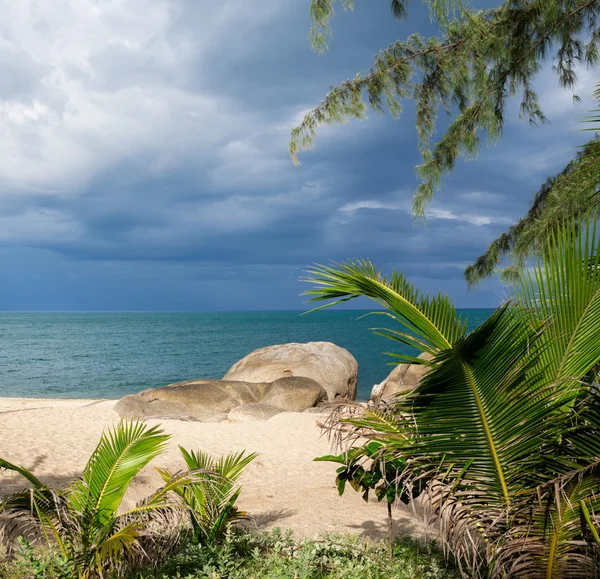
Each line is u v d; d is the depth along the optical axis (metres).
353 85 8.83
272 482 8.98
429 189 9.19
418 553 5.11
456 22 8.35
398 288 3.49
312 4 7.41
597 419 3.04
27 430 11.14
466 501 3.21
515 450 3.16
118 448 4.28
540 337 3.41
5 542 4.48
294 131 9.04
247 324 136.25
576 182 7.99
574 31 8.18
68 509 4.08
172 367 40.44
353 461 4.18
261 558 5.04
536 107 8.73
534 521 3.10
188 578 4.31
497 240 10.34
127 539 3.84
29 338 78.19
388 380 18.00
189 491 5.11
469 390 3.16
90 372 36.94
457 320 3.37
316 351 20.16
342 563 4.96
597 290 3.31
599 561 3.04
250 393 16.55
